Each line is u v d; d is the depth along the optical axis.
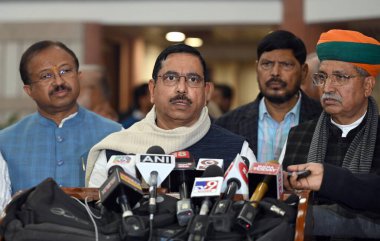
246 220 2.24
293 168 2.57
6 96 7.88
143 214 2.41
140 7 7.75
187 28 8.05
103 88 5.32
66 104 3.57
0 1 7.86
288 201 2.45
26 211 2.33
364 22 6.81
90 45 7.76
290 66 3.99
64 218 2.32
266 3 7.44
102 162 3.12
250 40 11.45
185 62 3.08
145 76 11.26
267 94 4.01
